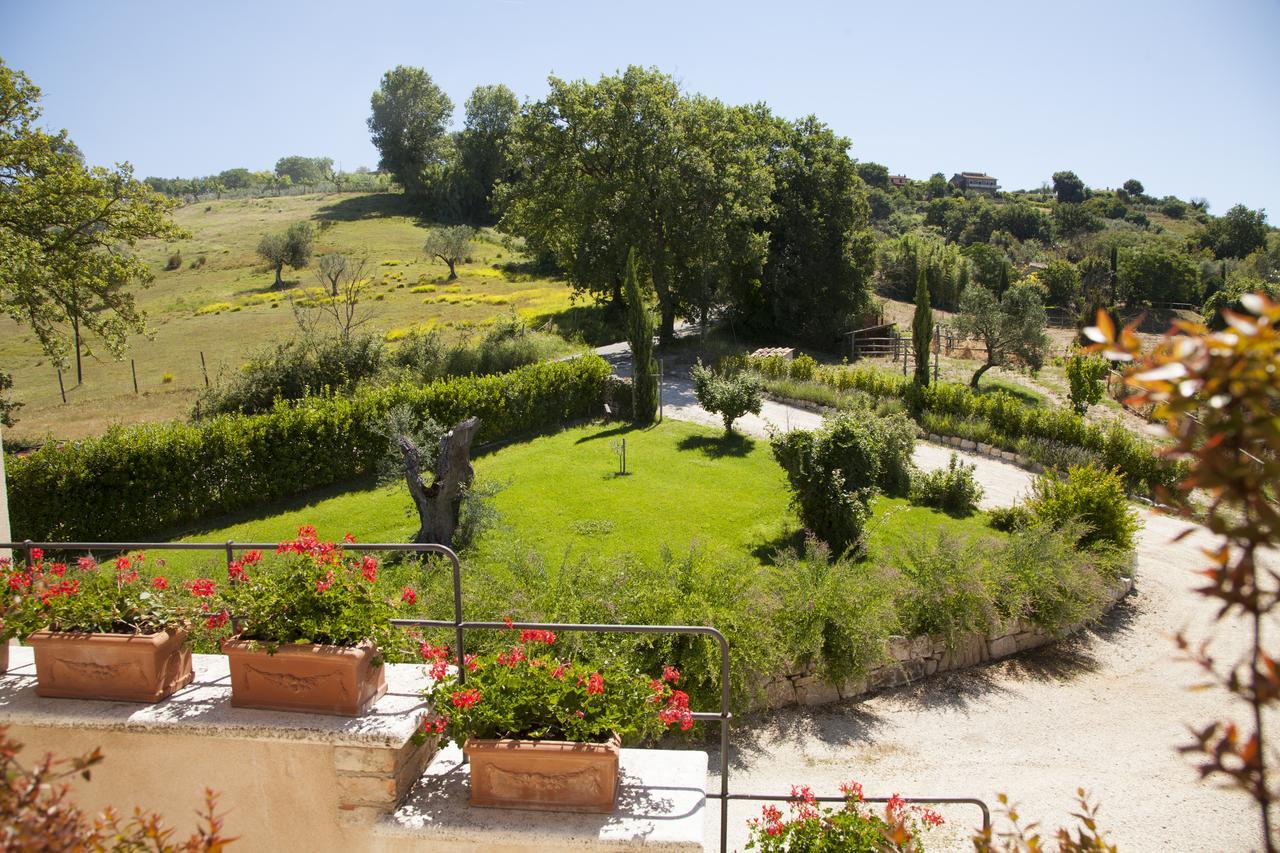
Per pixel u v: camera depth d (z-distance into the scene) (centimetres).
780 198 3431
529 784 378
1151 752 850
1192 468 181
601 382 2262
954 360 3519
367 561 430
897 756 841
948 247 6006
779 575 1029
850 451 1314
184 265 6131
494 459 1878
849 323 3619
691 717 426
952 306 5638
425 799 392
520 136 2947
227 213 8712
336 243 6744
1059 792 778
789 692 937
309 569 410
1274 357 165
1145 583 1333
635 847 358
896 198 11175
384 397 1870
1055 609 1092
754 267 3234
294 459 1736
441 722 390
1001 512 1491
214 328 4166
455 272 5556
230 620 415
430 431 1508
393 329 3878
